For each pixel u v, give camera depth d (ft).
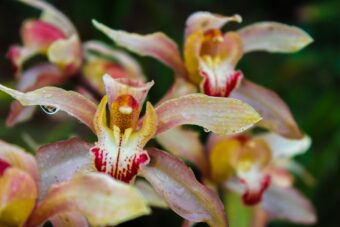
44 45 1.93
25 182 1.41
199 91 1.73
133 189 1.35
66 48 1.87
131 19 3.49
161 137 1.75
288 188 2.00
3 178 1.40
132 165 1.51
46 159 1.50
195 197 1.51
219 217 1.50
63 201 1.39
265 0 3.63
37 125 2.70
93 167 1.51
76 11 3.05
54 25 1.94
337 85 2.90
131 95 1.54
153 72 2.38
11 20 3.43
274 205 1.98
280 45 1.75
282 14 3.63
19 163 1.42
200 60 1.71
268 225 2.29
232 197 1.88
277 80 2.86
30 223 1.42
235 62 1.73
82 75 1.92
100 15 2.47
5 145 1.42
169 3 3.51
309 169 2.28
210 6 3.57
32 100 1.49
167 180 1.52
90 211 1.36
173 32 2.59
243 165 1.83
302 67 2.88
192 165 2.02
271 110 1.72
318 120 2.29
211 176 1.85
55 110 1.54
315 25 3.12
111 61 2.03
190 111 1.53
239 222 1.88
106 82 1.53
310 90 2.86
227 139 1.81
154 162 1.53
